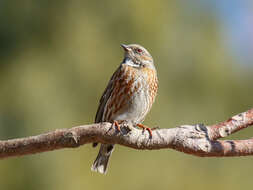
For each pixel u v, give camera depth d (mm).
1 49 15945
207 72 16812
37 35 16141
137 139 6477
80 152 14344
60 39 16156
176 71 16656
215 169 15195
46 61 16031
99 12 16391
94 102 15609
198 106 16500
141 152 14797
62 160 14180
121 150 14703
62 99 15516
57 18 16219
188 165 15055
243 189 15102
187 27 17141
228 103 16984
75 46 16109
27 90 15617
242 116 6602
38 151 6473
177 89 16500
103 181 14281
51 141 6402
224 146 6379
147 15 16406
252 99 17156
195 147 6379
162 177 14727
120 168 14523
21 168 14305
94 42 16109
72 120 15211
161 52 16516
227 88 17078
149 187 14602
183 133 6441
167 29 16750
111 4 16375
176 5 17188
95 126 6488
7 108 15648
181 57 16750
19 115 15367
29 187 14180
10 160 14344
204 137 6434
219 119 16547
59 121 15047
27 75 15844
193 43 16938
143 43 16359
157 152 14883
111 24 16359
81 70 15883
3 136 15289
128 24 16312
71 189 14016
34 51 16109
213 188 15008
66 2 16312
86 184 14102
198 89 16656
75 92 15703
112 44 16219
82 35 16156
